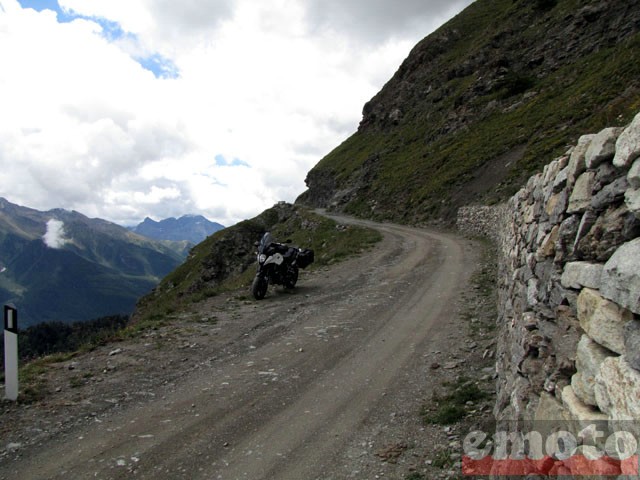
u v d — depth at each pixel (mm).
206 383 6891
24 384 6793
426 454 4645
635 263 1830
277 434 5242
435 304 11062
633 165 2012
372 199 57844
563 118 33281
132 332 9750
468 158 43031
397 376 6859
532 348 3523
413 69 96438
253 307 12047
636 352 1772
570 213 3074
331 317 10570
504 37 68438
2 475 4488
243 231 66188
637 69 30375
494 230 21000
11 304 6285
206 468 4559
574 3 58750
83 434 5301
